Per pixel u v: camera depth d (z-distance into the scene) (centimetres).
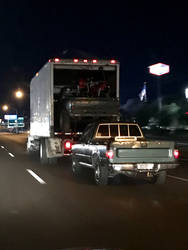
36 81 2125
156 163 1113
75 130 1797
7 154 2566
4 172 1551
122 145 1091
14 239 621
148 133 5950
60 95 1953
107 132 1300
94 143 1205
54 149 1691
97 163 1180
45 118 1794
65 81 2027
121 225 706
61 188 1142
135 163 1095
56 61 1658
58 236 636
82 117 1741
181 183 1241
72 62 1677
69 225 709
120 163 1088
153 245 582
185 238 620
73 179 1338
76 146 1412
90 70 1914
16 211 830
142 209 844
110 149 1085
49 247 575
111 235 639
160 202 923
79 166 1437
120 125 1310
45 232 662
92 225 707
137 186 1175
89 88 1856
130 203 912
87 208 856
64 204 902
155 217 769
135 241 604
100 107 1647
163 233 650
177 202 921
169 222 728
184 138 4541
